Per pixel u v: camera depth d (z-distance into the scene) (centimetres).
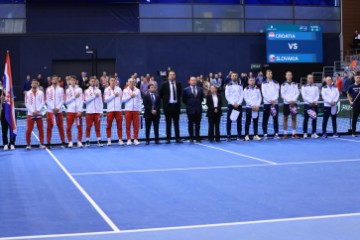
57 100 1725
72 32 3291
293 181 1059
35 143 1895
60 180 1112
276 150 1568
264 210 807
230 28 3481
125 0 3338
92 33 3306
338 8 3616
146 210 822
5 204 888
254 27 3512
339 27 3603
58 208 850
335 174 1136
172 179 1102
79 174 1185
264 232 677
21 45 3234
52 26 3275
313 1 3588
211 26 3459
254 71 3491
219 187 1005
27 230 709
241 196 919
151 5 3388
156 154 1518
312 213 780
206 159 1398
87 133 1762
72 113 1734
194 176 1135
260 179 1088
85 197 934
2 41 3222
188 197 917
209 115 1809
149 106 1770
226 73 3469
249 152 1531
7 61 1689
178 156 1467
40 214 809
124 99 1766
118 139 1839
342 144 1691
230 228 701
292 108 1864
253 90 1842
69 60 3300
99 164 1337
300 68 3456
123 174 1176
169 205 855
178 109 1798
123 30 3359
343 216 757
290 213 782
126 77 3353
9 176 1174
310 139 1852
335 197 897
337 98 1892
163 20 3403
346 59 3497
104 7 3328
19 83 3231
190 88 1803
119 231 696
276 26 3419
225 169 1227
